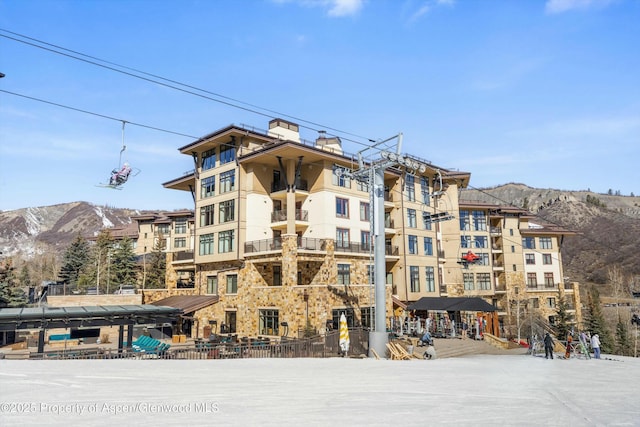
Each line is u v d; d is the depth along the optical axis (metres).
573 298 69.81
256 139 41.88
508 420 7.82
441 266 51.69
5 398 8.66
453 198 55.41
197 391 10.08
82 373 12.55
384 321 24.16
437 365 19.61
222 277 41.00
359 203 43.41
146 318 31.11
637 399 10.99
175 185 49.78
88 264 74.50
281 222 40.22
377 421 7.42
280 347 23.73
